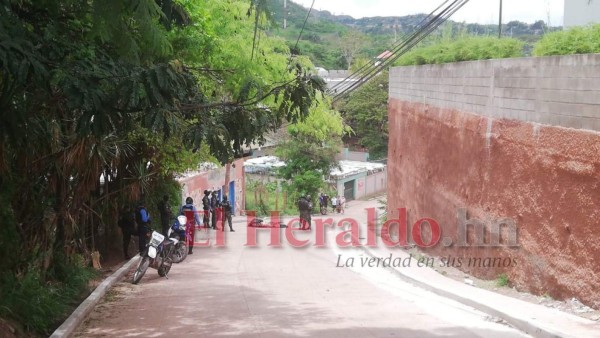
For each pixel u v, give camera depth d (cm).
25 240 1234
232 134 1045
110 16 852
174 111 956
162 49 979
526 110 1291
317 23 8375
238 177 5016
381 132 6581
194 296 1353
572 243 1096
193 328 1015
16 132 901
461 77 1689
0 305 927
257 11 1002
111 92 846
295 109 1051
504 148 1397
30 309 988
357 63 5984
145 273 1725
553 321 967
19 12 951
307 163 5162
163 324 1055
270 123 1074
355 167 6397
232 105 1027
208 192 3138
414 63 2266
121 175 1978
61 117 1257
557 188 1153
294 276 1680
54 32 919
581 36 1223
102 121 835
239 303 1248
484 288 1370
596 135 1033
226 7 1956
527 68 1284
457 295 1265
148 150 1945
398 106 2559
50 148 1277
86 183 1508
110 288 1474
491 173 1472
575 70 1105
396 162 2591
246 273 1744
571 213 1101
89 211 1748
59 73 826
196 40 1720
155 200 2417
